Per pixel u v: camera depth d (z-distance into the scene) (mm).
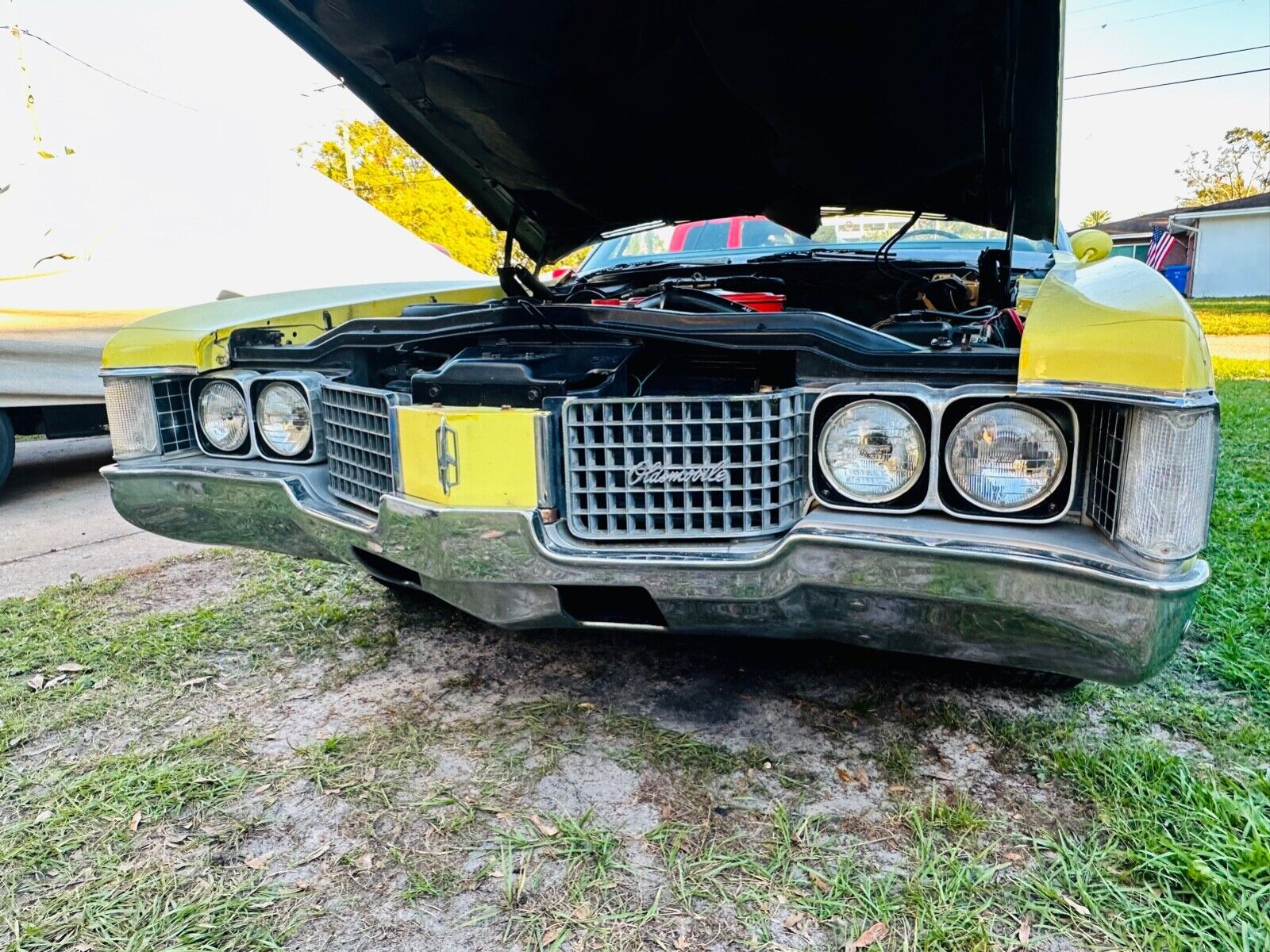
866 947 1365
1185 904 1425
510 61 2334
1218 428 1279
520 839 1653
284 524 2066
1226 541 3305
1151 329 1270
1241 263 29531
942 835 1630
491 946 1391
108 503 5031
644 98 2453
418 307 2424
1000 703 2141
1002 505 1454
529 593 1715
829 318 1625
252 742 2041
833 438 1572
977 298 2547
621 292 3047
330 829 1703
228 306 2561
